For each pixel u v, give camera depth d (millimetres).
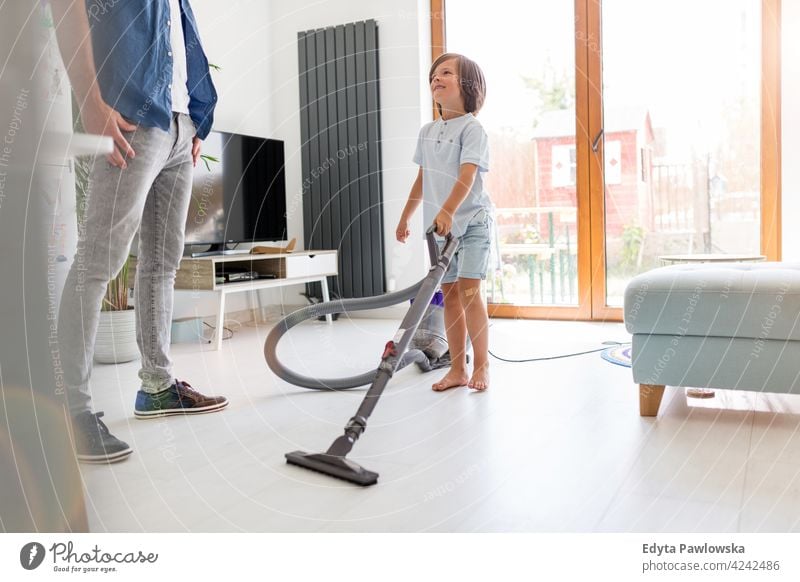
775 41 3043
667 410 1670
